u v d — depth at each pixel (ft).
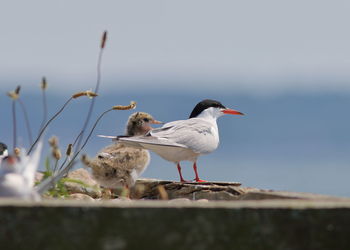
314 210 18.62
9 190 20.70
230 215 18.20
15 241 17.24
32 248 17.29
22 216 17.29
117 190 39.86
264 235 18.34
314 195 23.45
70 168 27.30
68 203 17.63
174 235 17.90
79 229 17.51
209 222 18.08
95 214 17.58
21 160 22.40
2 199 18.48
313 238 18.60
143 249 17.75
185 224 17.95
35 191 23.15
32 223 17.33
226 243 18.13
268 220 18.38
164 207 17.89
